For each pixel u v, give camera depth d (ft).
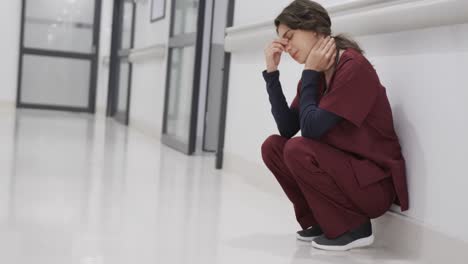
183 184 9.76
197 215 7.43
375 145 6.10
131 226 6.62
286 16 6.06
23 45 26.40
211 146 15.25
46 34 26.68
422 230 5.95
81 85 27.20
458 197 5.50
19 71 26.18
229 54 11.69
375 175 5.93
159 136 17.47
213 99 15.20
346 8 7.17
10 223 6.37
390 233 6.44
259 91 10.20
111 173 10.40
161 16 18.02
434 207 5.82
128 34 23.53
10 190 8.18
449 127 5.65
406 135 6.28
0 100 25.95
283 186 6.63
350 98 5.71
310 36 6.04
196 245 5.99
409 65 6.28
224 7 15.15
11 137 14.55
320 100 6.12
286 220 7.45
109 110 26.14
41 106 26.91
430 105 5.92
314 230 6.46
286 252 5.94
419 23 5.87
